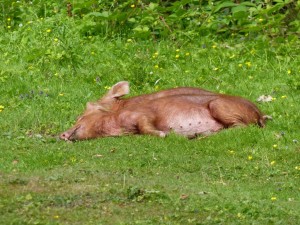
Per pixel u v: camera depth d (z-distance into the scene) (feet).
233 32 69.87
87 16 68.90
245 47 65.77
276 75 61.00
